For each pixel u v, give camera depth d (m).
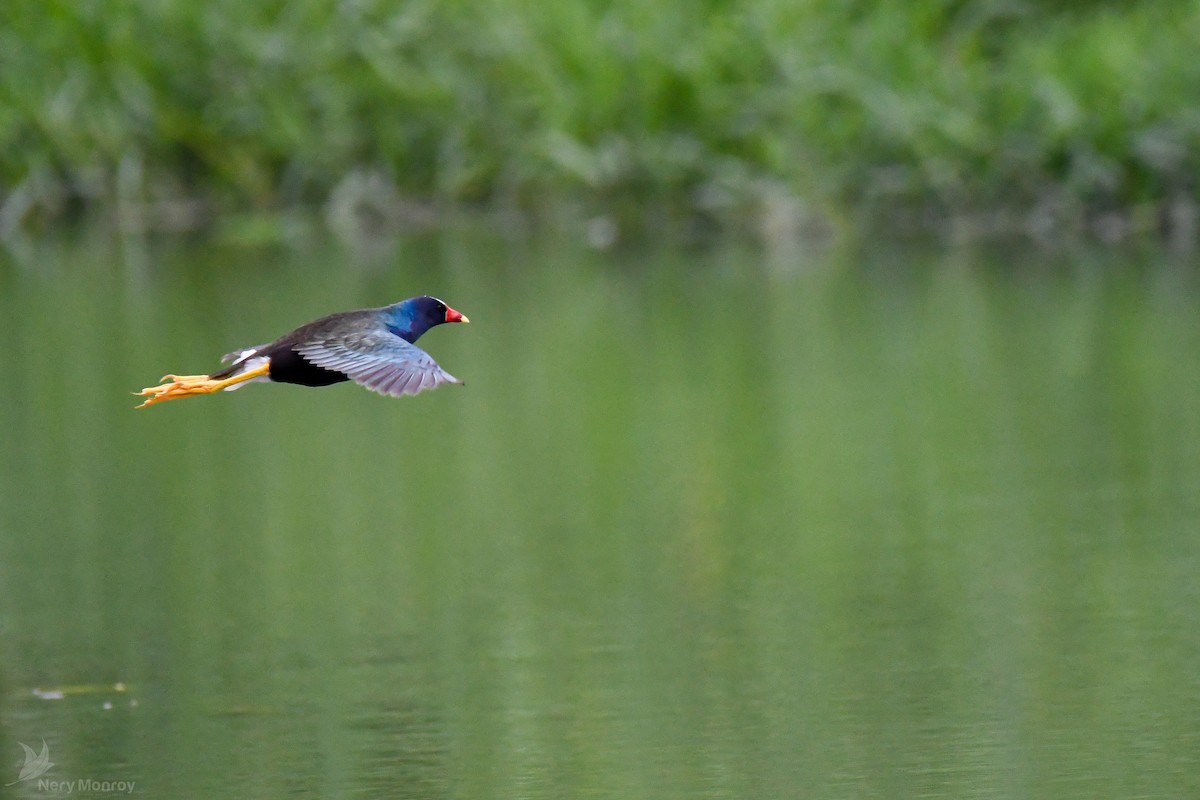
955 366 17.56
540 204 24.39
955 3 24.88
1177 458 14.76
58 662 11.56
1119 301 19.64
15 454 15.88
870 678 11.01
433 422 16.75
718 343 18.69
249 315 19.55
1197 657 11.11
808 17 24.06
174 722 10.64
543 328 19.48
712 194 23.53
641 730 10.38
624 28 24.06
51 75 24.39
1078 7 25.11
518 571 12.99
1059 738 10.10
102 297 20.84
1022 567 12.70
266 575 13.05
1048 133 23.03
